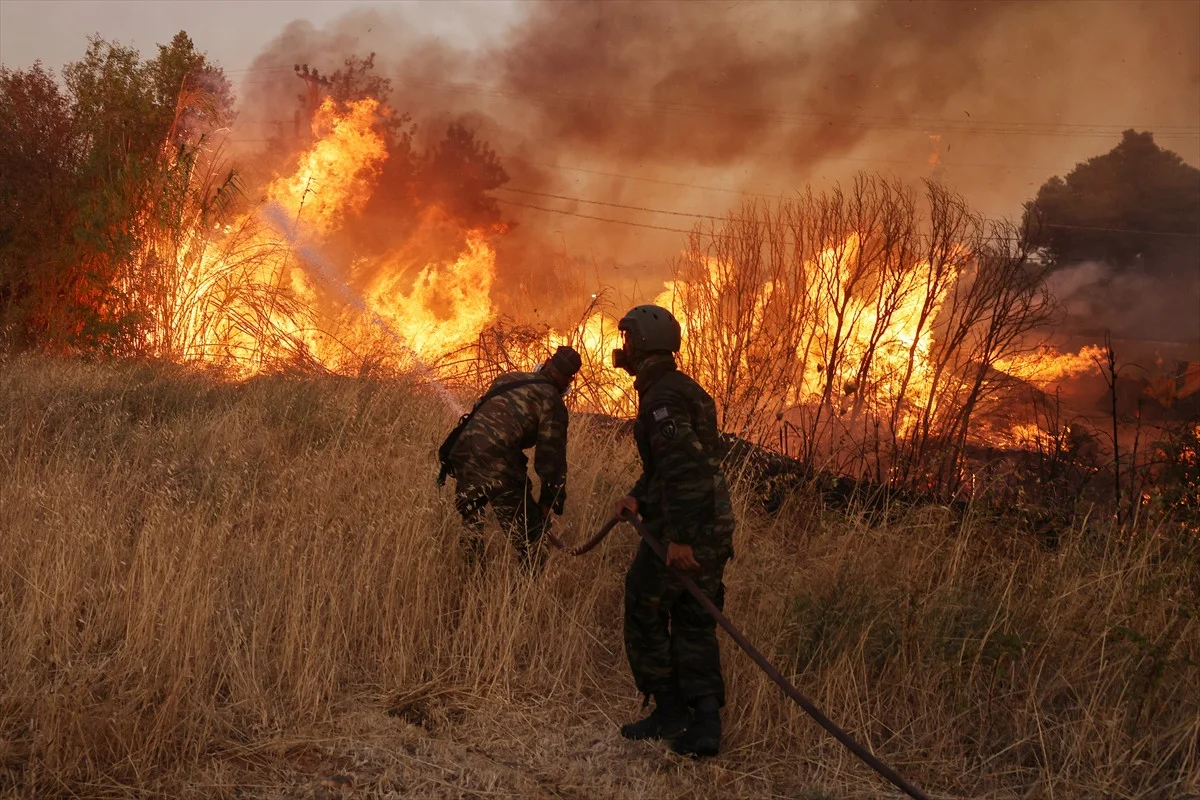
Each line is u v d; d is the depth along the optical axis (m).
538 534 4.58
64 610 3.75
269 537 4.65
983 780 3.47
